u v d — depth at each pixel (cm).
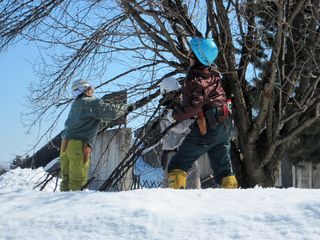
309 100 742
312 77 786
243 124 757
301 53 766
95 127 698
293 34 768
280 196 392
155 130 731
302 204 353
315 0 755
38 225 348
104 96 828
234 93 748
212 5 726
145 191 421
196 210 359
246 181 776
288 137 760
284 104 755
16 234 336
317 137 1446
